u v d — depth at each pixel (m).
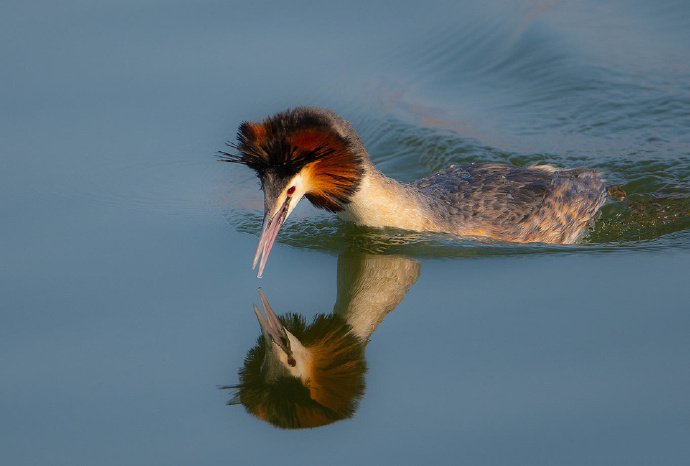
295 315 12.60
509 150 16.95
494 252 13.39
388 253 13.50
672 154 16.53
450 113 17.88
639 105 17.75
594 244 13.84
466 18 19.44
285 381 11.33
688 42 18.92
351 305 12.74
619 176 15.98
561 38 19.23
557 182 14.33
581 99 18.03
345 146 12.64
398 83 18.14
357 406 10.87
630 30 19.42
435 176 14.70
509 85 18.48
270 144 12.14
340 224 14.23
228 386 11.27
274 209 12.44
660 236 14.10
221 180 15.72
